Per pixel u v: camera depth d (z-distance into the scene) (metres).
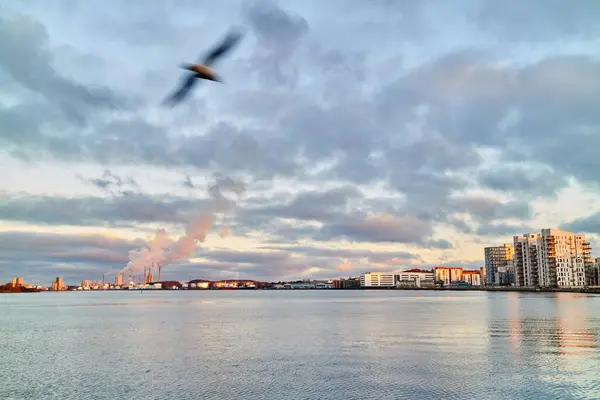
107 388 40.75
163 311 148.75
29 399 37.81
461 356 54.09
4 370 48.34
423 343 65.00
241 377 44.22
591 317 105.06
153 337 74.25
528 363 49.62
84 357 55.47
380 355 55.28
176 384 41.81
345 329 84.38
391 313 126.69
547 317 105.94
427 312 128.88
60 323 103.19
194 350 60.00
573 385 40.66
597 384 40.91
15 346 65.44
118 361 52.66
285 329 85.12
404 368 47.69
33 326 96.50
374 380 42.78
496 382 41.81
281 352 57.97
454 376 44.06
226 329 85.94
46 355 57.28
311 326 90.56
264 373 45.81
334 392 39.03
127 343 67.25
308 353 57.06
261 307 172.25
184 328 88.25
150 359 53.69
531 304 163.88
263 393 38.78
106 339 72.25
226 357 54.62
